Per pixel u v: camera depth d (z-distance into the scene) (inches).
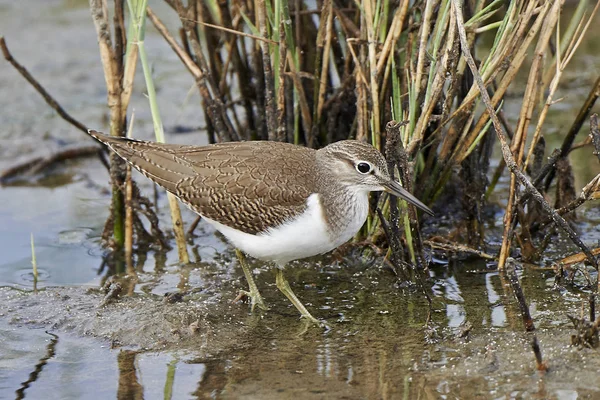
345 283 493.4
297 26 524.4
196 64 562.9
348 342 416.8
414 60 469.7
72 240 569.3
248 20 501.7
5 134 718.5
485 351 393.7
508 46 437.7
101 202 629.3
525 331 404.5
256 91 560.4
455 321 431.8
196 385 381.4
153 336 429.4
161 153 456.1
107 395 377.1
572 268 460.1
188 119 736.3
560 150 483.5
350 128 548.7
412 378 375.6
